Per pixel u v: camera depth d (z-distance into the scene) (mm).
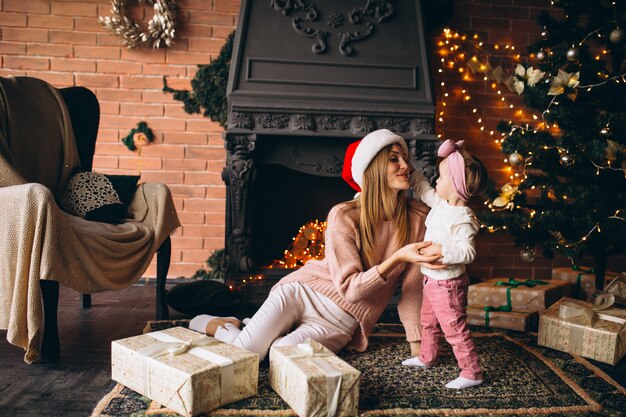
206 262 3479
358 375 1428
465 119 3578
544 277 3635
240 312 2723
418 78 3080
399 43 3119
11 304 1748
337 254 1805
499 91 3590
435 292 1706
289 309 1869
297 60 3014
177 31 3393
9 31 3303
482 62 3570
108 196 2307
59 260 1802
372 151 1812
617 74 2463
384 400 1573
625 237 2447
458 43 3557
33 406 1510
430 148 2998
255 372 1561
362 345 1951
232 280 2969
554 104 2496
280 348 1608
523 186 2686
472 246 1638
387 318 2650
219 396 1463
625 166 2250
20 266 1732
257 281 2979
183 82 3420
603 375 1847
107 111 3393
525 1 3590
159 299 2477
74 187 2289
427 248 1643
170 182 3449
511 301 2553
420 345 1931
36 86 2379
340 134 2955
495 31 3582
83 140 2605
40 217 1741
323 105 2939
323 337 1830
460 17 3561
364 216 1845
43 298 1854
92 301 2873
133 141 3396
